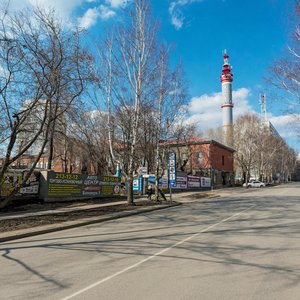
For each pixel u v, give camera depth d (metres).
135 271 6.29
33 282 5.72
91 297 4.91
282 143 83.31
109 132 22.77
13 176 18.31
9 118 13.36
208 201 26.19
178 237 9.94
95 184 24.77
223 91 86.31
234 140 63.59
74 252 8.22
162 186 35.44
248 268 6.41
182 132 28.61
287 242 8.91
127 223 13.84
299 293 5.03
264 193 36.09
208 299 4.78
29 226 12.23
